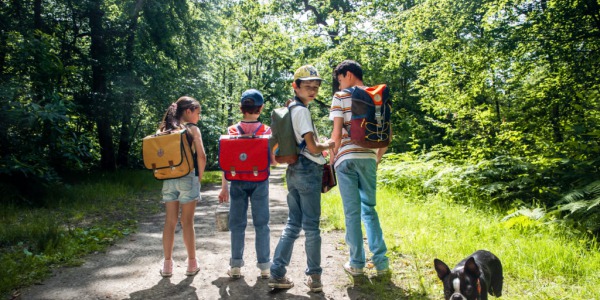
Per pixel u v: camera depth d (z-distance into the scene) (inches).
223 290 147.0
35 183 368.5
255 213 156.6
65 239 211.8
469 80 508.7
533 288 136.9
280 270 144.6
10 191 336.5
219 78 1209.4
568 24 425.1
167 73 716.0
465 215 241.9
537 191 278.5
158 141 156.7
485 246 177.0
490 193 281.6
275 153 143.9
